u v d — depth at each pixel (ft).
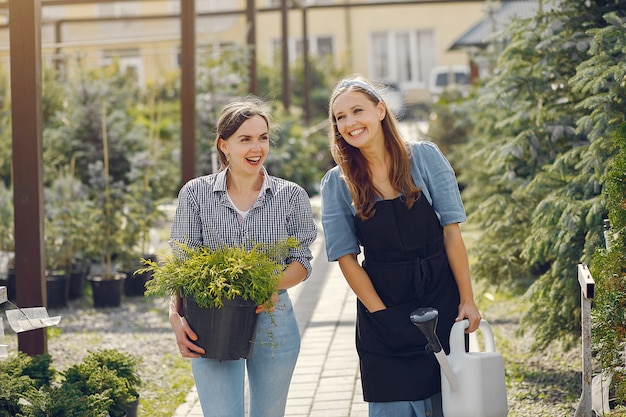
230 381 11.94
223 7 96.37
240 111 12.14
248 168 12.16
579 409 12.48
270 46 106.32
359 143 11.99
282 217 12.30
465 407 11.53
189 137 32.12
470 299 12.26
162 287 11.53
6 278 28.55
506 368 19.36
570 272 16.94
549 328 17.69
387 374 12.16
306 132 55.06
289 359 12.35
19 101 17.84
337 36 106.01
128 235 29.63
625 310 13.03
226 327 11.41
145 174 34.09
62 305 28.02
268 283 11.31
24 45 17.75
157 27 90.68
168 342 23.31
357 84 12.17
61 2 45.47
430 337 11.30
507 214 20.63
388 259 12.31
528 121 20.61
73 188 31.04
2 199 29.81
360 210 12.22
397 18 105.29
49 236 28.73
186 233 12.30
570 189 17.17
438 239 12.39
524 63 19.97
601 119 16.11
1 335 13.75
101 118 37.37
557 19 19.04
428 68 105.70
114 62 56.44
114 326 25.35
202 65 47.42
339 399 17.70
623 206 13.26
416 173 12.26
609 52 16.75
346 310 25.66
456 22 104.88
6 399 13.66
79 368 15.26
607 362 13.03
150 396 18.63
